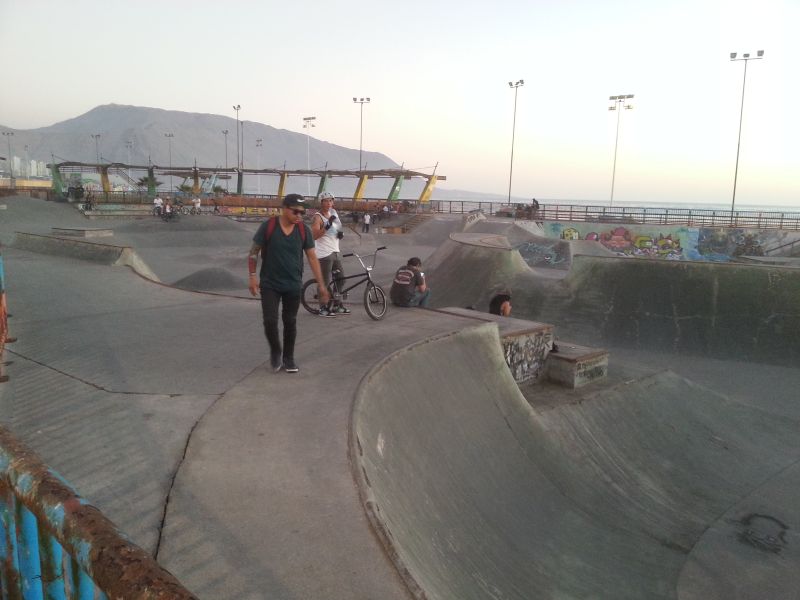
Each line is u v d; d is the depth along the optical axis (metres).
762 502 6.99
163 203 40.53
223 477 3.33
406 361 5.64
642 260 13.62
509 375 6.98
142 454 3.61
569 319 13.52
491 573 4.15
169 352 5.83
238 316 7.58
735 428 8.86
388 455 4.32
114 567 0.97
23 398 4.59
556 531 5.49
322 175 56.03
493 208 48.38
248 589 2.41
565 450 6.97
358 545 2.76
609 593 4.76
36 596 1.36
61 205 38.31
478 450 5.70
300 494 3.17
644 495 6.86
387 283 19.16
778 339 11.80
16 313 7.77
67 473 3.39
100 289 9.72
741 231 31.64
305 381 4.93
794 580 5.45
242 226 37.34
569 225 35.12
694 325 12.48
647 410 8.57
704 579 5.38
